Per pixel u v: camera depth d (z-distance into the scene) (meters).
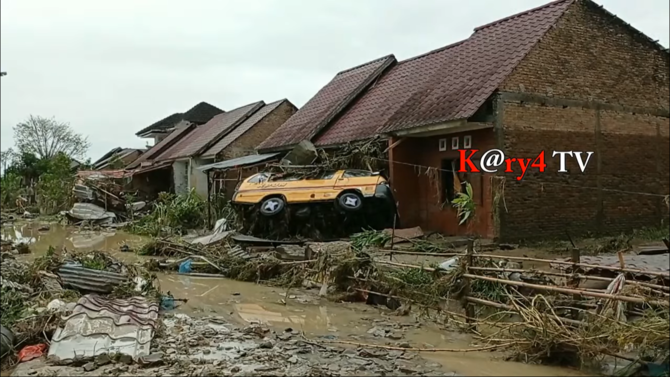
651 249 12.42
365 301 10.15
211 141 33.59
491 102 15.60
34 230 26.09
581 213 16.83
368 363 6.84
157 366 6.85
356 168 18.14
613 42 17.86
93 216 28.28
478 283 8.51
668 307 6.41
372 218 16.41
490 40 19.08
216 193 25.66
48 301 9.66
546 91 16.36
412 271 9.66
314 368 6.63
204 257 14.51
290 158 20.31
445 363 6.80
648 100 18.45
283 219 16.98
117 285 10.89
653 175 18.41
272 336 8.16
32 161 53.81
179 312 9.82
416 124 16.58
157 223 24.12
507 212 15.52
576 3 17.22
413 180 18.25
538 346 6.77
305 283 11.67
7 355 7.33
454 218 16.97
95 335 7.61
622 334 6.16
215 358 7.13
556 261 8.56
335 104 23.53
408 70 22.69
